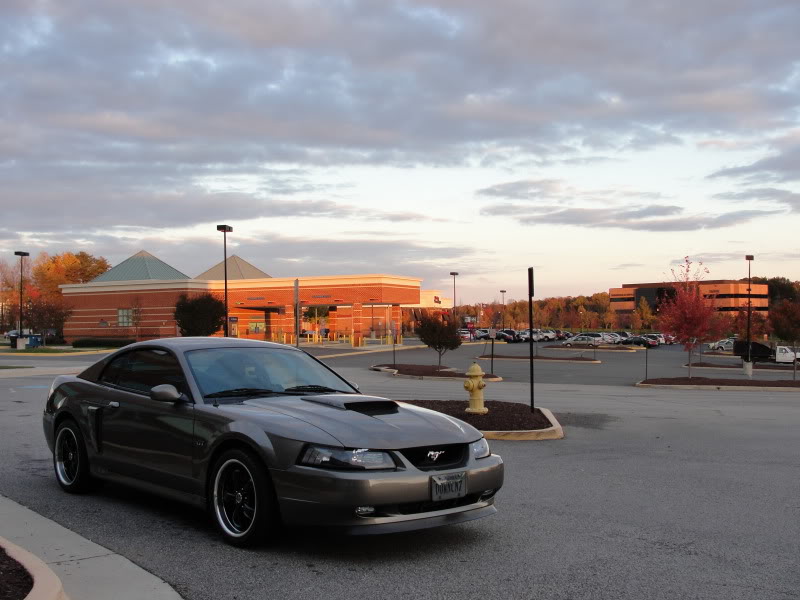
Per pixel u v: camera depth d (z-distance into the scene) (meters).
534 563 5.42
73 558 5.28
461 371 36.16
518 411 14.12
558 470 9.23
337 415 5.74
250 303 62.88
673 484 8.45
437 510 5.46
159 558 5.35
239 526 5.68
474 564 5.36
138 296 62.94
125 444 6.71
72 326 65.69
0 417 13.33
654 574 5.23
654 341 82.50
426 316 34.66
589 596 4.75
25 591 4.15
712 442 12.02
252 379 6.64
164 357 6.78
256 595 4.63
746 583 5.07
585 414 15.88
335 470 5.16
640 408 17.94
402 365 35.84
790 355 47.31
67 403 7.48
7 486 7.68
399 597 4.64
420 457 5.46
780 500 7.70
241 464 5.57
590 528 6.45
